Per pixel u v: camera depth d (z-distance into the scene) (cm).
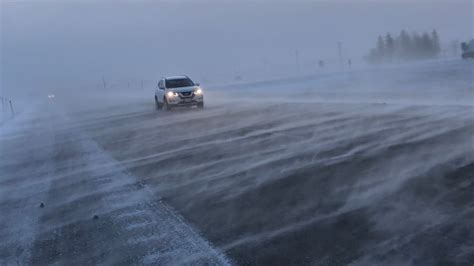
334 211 568
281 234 510
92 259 485
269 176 754
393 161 774
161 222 580
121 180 826
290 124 1312
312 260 443
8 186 870
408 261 426
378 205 575
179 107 2322
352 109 1512
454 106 1352
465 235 470
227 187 713
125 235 545
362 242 474
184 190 719
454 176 663
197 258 464
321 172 748
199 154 998
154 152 1081
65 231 580
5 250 535
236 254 468
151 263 460
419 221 515
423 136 952
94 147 1267
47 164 1071
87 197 732
